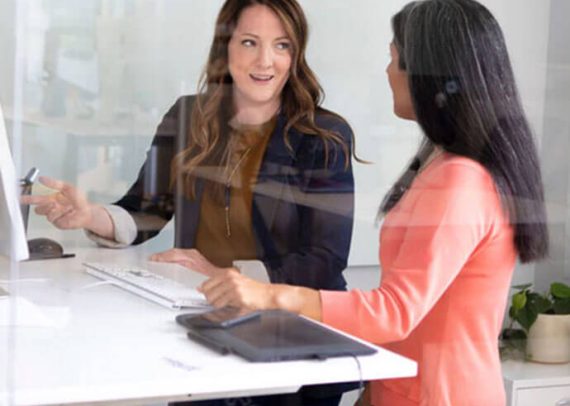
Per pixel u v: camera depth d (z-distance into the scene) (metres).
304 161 1.54
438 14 1.40
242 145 1.60
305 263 1.39
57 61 1.80
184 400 1.02
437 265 1.29
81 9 1.83
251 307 1.27
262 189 1.53
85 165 1.67
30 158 1.67
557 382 1.42
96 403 0.98
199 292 1.33
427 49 1.39
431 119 1.38
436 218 1.31
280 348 1.11
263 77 1.62
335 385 1.12
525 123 1.39
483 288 1.31
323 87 1.59
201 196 1.58
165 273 1.45
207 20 1.69
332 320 1.25
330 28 1.61
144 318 1.20
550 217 1.39
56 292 1.31
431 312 1.28
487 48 1.38
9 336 1.09
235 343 1.10
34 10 1.82
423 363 1.24
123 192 1.65
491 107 1.36
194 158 1.62
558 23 1.46
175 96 1.71
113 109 1.73
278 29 1.61
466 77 1.36
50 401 0.95
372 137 1.50
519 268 1.39
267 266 1.40
